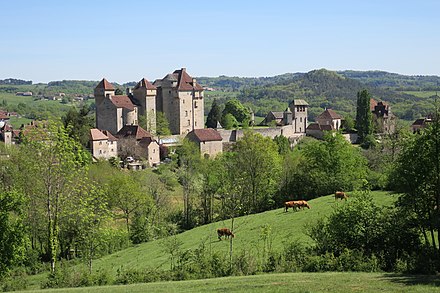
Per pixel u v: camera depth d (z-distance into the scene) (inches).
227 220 2923.2
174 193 4092.0
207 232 2632.9
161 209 3371.1
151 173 4451.3
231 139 6220.5
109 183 3166.8
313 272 1529.3
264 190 3474.4
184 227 3309.5
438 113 1636.3
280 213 2714.1
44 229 2404.0
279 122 7751.0
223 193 3147.1
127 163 5078.7
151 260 2194.9
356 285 1211.9
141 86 6146.7
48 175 1978.3
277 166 3563.0
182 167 4355.3
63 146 2011.6
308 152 3531.0
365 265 1505.9
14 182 2465.6
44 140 2000.5
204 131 5792.3
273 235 2155.5
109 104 5812.0
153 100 6240.2
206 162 4343.0
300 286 1232.2
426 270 1412.4
